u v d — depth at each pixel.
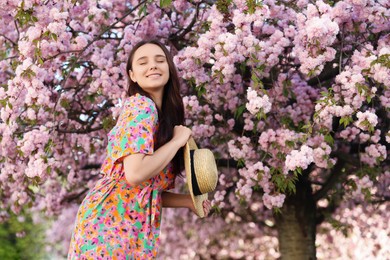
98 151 6.38
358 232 8.70
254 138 5.64
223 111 5.80
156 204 2.99
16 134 5.17
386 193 7.59
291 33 4.83
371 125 4.32
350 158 6.00
